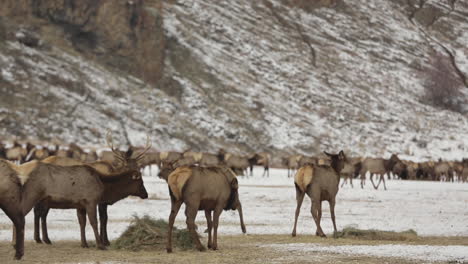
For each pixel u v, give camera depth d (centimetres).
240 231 8112
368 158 17688
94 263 5575
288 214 10275
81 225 6625
